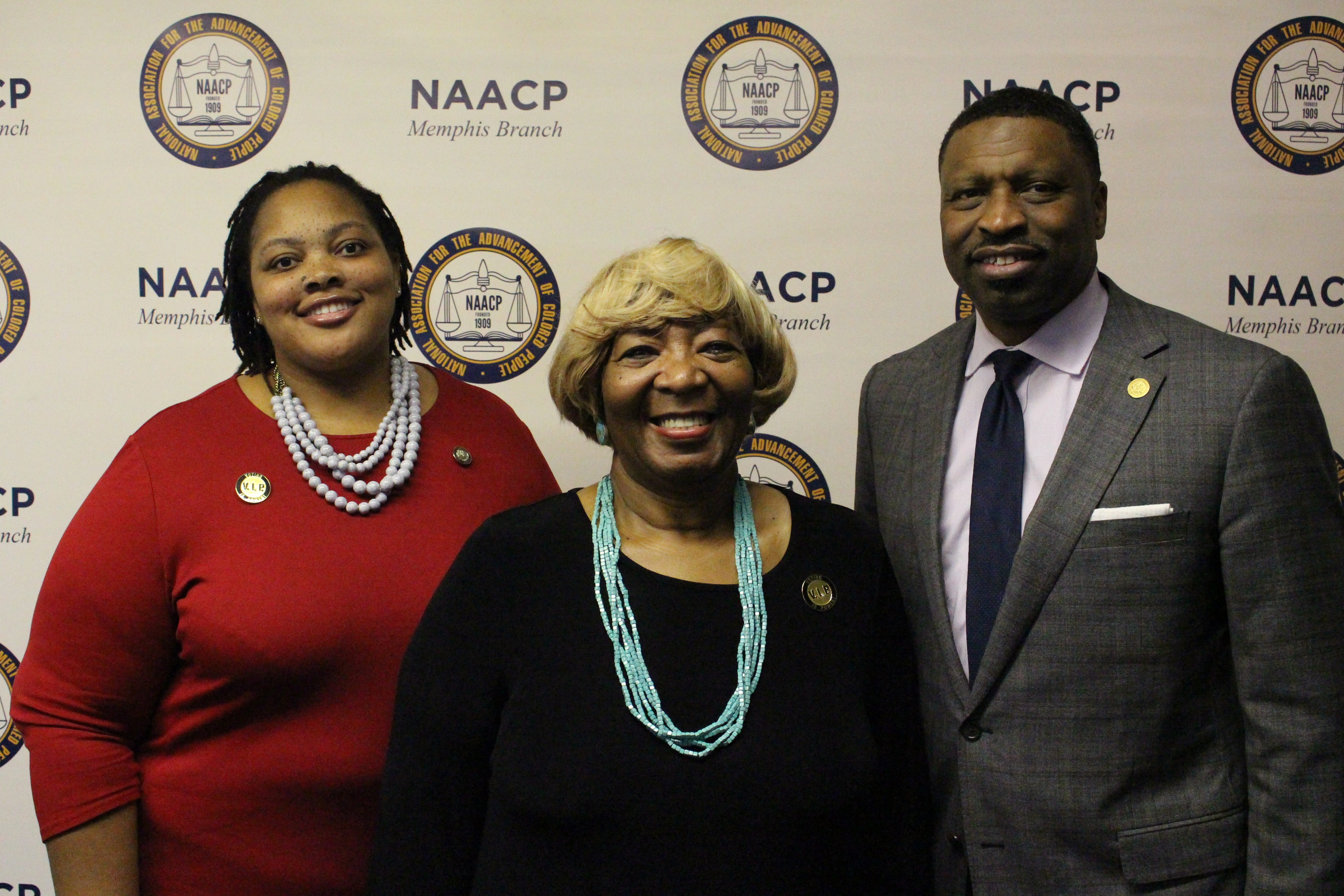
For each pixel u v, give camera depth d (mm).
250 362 1410
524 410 1889
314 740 1219
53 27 1827
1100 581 1135
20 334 1852
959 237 1210
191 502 1212
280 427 1291
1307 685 1080
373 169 1853
